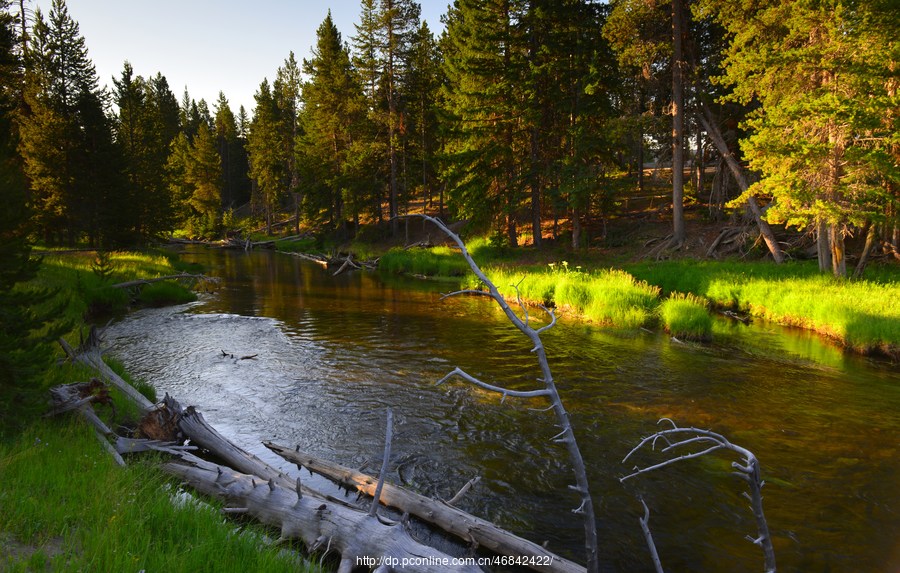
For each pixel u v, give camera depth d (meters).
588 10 33.16
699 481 7.01
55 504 4.73
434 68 52.38
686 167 51.28
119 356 13.12
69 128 36.00
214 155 77.94
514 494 6.63
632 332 16.62
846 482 6.97
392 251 41.75
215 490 6.04
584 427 8.82
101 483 5.26
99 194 36.34
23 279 6.70
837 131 19.17
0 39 29.92
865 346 13.76
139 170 45.34
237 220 80.56
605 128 31.55
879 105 17.45
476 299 23.53
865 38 18.25
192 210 77.62
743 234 29.98
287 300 23.19
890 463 7.49
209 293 25.14
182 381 11.18
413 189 54.00
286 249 56.34
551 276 23.98
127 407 8.43
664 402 10.04
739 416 9.33
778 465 7.45
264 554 4.42
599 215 38.19
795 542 5.67
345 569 4.54
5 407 6.58
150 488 5.56
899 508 6.34
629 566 5.25
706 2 26.23
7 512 4.42
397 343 14.98
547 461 7.55
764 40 24.28
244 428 8.63
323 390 10.67
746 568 5.23
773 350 14.20
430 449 7.91
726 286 21.03
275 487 5.77
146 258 32.50
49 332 6.96
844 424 8.95
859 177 19.50
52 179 35.28
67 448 6.15
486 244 38.62
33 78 38.34
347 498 6.36
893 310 15.27
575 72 32.38
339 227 57.06
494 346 14.64
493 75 35.00
